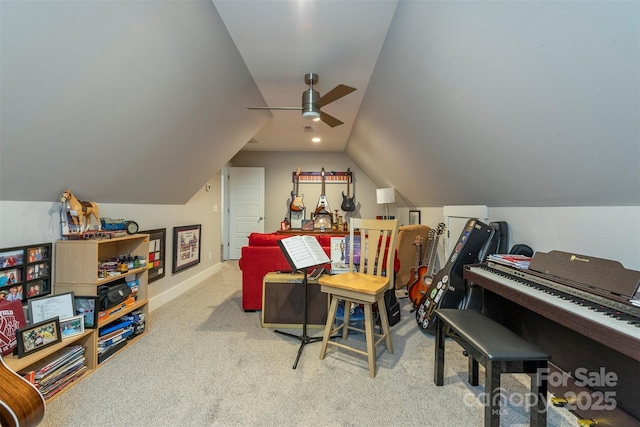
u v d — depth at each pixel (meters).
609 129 1.16
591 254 1.63
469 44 1.42
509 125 1.59
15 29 1.06
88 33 1.26
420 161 3.01
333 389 1.70
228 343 2.27
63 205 2.01
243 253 2.91
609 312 1.14
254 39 2.05
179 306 3.14
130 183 2.49
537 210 2.03
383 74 2.34
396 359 2.04
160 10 1.44
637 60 0.90
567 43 1.04
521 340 1.34
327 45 2.12
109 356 2.02
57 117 1.47
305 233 5.41
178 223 3.67
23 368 1.47
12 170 1.56
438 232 3.35
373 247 2.18
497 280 1.72
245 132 3.48
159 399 1.60
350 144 5.15
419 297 2.97
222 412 1.50
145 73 1.66
